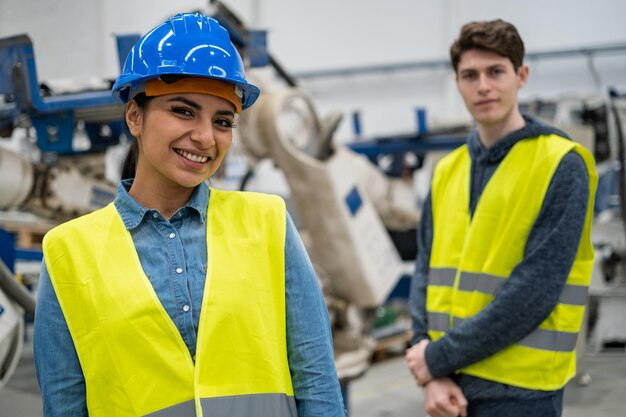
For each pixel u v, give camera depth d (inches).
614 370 141.9
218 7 109.3
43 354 39.8
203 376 38.6
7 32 169.0
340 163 126.0
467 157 71.5
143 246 40.8
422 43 278.1
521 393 61.2
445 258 69.2
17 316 76.3
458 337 61.9
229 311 39.7
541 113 161.3
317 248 128.7
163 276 40.0
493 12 265.1
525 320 59.5
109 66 184.1
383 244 135.2
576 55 252.2
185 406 38.4
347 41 288.4
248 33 115.7
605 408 116.9
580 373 131.0
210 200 44.0
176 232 41.5
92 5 180.5
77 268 39.8
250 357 39.9
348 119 290.4
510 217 63.4
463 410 62.9
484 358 61.7
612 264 148.8
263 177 289.7
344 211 124.3
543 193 61.1
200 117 39.8
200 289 40.3
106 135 123.9
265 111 116.9
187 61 39.0
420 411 126.3
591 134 141.3
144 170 42.3
